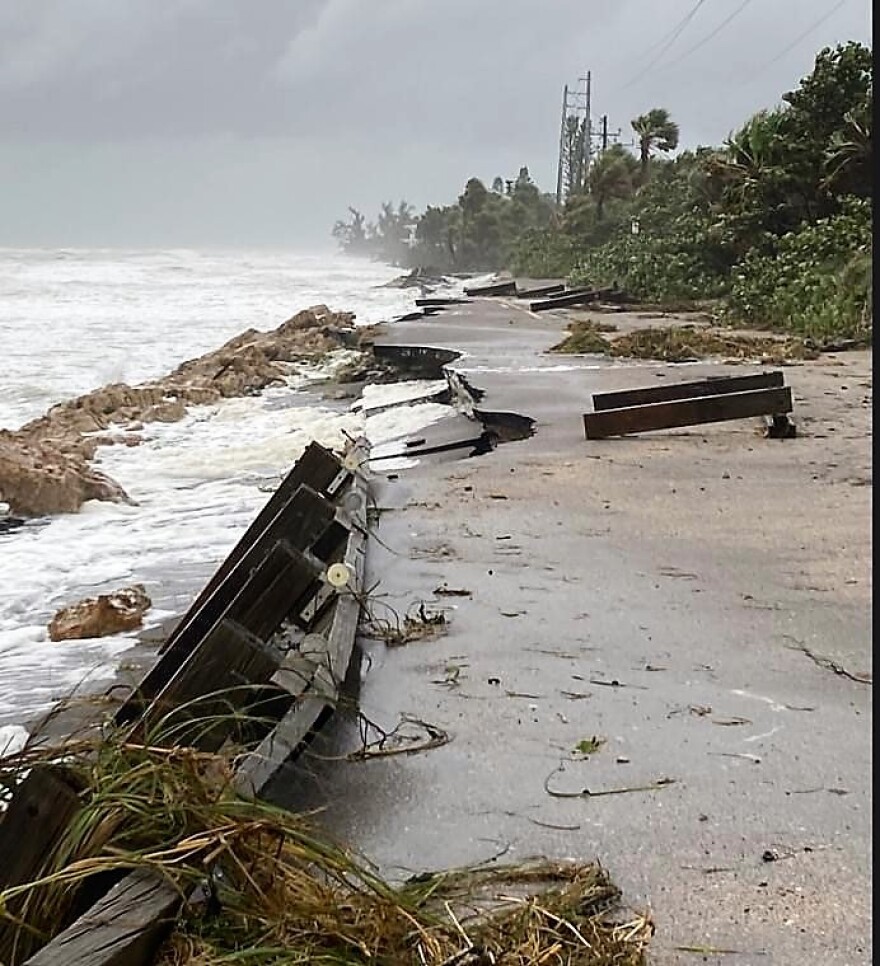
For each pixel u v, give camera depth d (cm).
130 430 1819
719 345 2358
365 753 490
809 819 427
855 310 2573
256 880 311
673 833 419
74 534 1062
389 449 1428
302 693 466
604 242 7150
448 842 415
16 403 2408
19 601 845
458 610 692
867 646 618
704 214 4681
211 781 342
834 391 1664
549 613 685
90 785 323
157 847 308
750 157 4062
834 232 3231
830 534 859
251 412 2058
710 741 500
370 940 308
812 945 348
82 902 306
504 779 465
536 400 1619
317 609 608
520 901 364
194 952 287
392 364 2656
